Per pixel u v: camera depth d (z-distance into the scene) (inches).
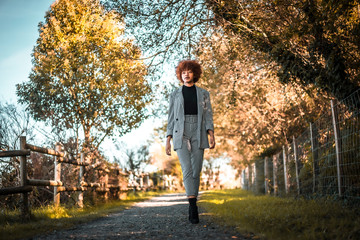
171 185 924.6
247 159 576.4
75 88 312.5
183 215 207.3
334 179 217.6
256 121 422.0
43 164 269.7
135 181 562.3
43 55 340.5
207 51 293.3
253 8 230.2
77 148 294.2
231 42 264.2
